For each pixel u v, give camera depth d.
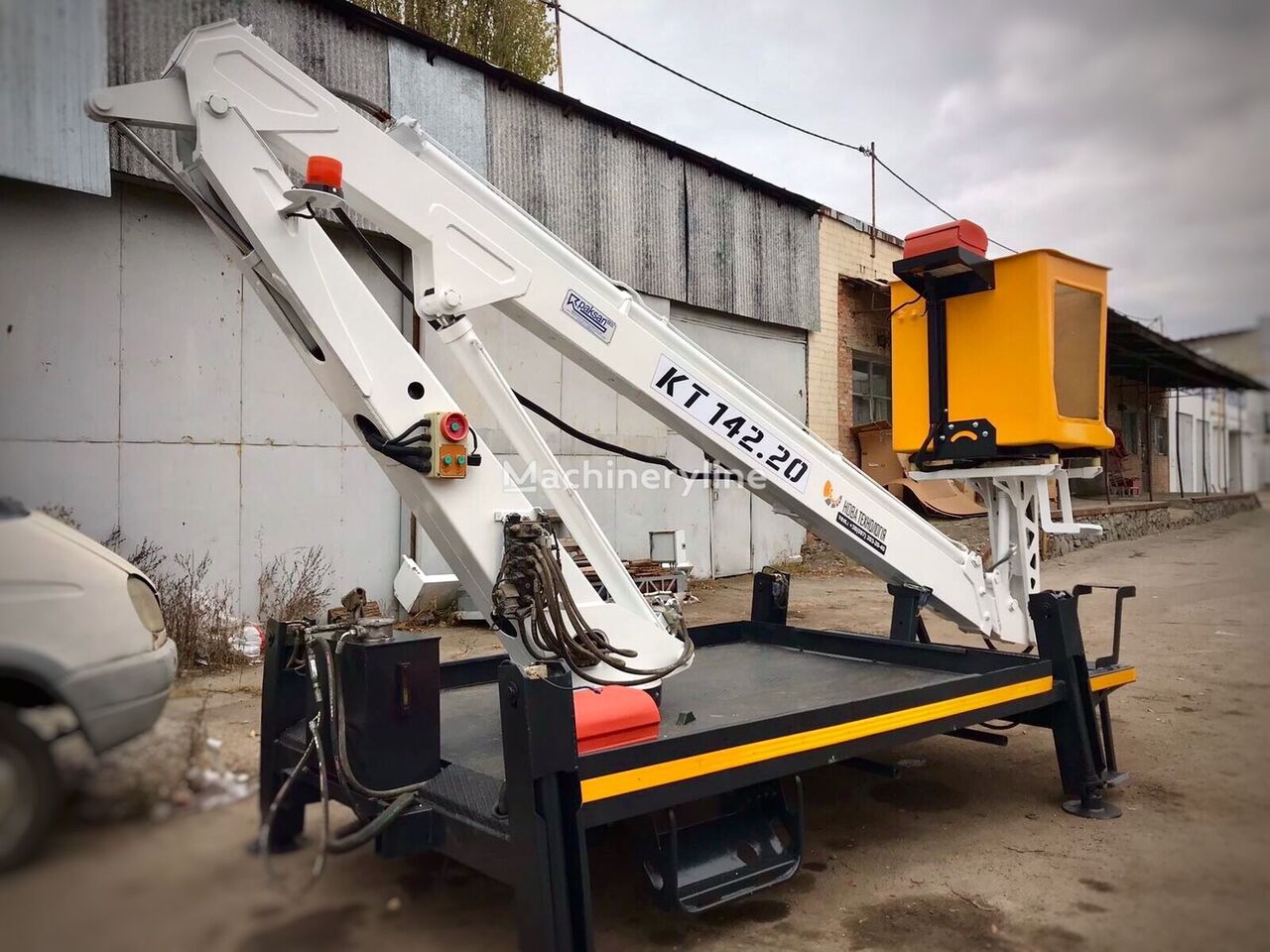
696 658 4.14
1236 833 3.20
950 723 3.03
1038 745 4.41
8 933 1.68
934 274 3.73
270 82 2.42
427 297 2.68
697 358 3.28
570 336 2.94
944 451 3.79
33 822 1.85
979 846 3.14
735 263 10.18
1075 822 3.36
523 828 1.95
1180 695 5.03
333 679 2.34
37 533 2.28
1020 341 3.58
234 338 6.25
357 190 2.56
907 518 3.80
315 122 2.48
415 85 7.02
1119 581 8.75
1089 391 3.73
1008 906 2.66
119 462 5.68
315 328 2.44
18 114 4.55
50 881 1.79
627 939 2.49
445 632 6.61
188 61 2.31
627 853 3.06
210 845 2.00
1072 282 3.65
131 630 2.27
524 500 2.68
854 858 3.05
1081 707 3.51
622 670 2.68
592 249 8.46
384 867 2.40
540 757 1.96
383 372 2.51
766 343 10.87
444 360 7.23
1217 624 6.93
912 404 3.98
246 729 2.71
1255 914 2.60
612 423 8.80
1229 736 4.30
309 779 2.42
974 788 3.77
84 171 4.99
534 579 2.52
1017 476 3.80
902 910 2.65
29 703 2.09
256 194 2.37
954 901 2.71
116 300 5.65
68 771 1.96
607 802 2.09
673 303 9.59
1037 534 4.02
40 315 5.32
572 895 1.99
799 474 3.46
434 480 2.54
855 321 12.33
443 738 2.81
